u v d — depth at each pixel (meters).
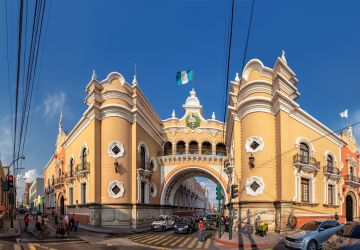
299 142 29.61
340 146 36.97
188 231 29.94
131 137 37.16
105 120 35.66
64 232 26.08
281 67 29.22
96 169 34.53
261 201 28.50
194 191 77.00
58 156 52.06
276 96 28.33
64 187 46.47
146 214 38.88
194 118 49.34
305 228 17.00
